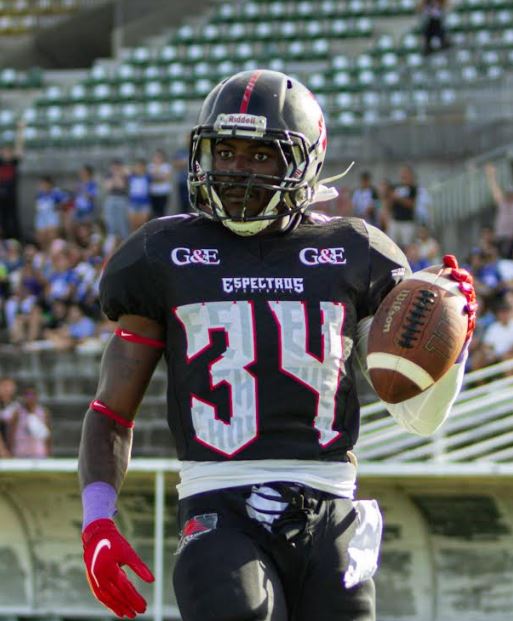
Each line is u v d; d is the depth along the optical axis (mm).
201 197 7996
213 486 7500
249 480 7469
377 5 60188
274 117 7746
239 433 7504
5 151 43594
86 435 7828
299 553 7441
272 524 7410
